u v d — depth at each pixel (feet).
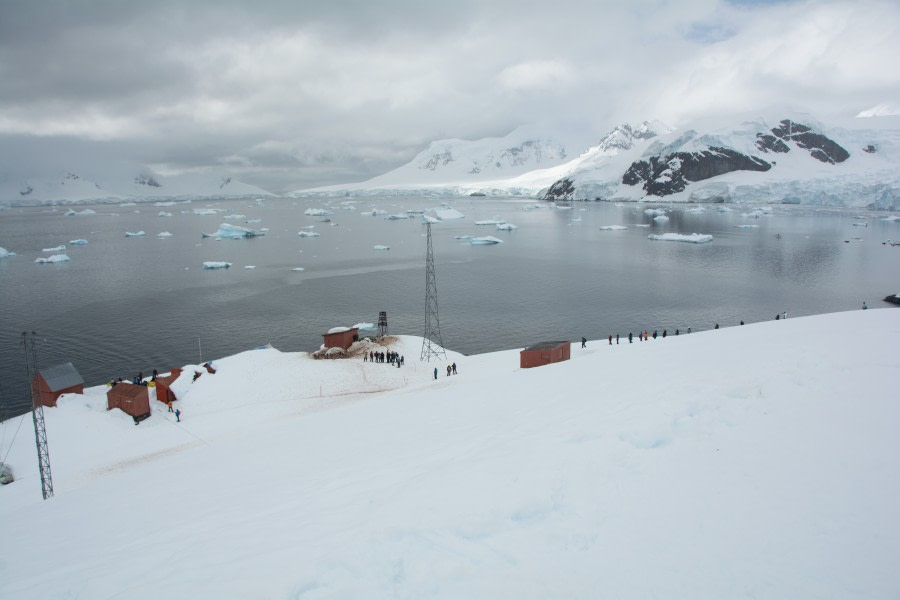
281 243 527.81
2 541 55.98
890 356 56.24
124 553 40.70
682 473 35.78
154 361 188.03
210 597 27.20
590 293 285.64
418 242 530.27
